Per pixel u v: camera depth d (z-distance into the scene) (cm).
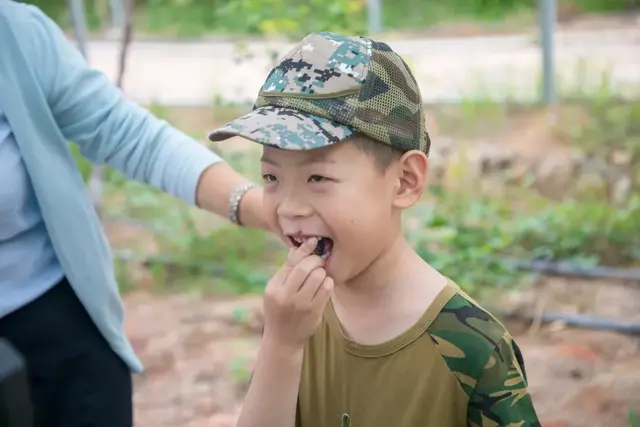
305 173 150
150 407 404
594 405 381
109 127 228
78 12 643
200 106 863
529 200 624
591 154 662
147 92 925
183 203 662
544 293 502
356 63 152
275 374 155
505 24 1244
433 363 159
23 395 116
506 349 158
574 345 440
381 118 151
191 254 586
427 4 1392
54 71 219
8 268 215
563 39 1079
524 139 707
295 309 152
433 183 652
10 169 209
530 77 873
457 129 746
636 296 493
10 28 211
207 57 1096
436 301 160
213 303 522
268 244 602
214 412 397
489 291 499
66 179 219
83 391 232
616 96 758
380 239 156
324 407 172
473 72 910
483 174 666
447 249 539
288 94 153
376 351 163
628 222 557
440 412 159
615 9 1286
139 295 539
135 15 1388
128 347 245
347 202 150
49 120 215
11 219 211
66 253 220
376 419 164
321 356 173
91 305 226
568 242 551
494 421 157
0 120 210
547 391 396
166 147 232
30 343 224
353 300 166
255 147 705
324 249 156
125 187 688
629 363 419
